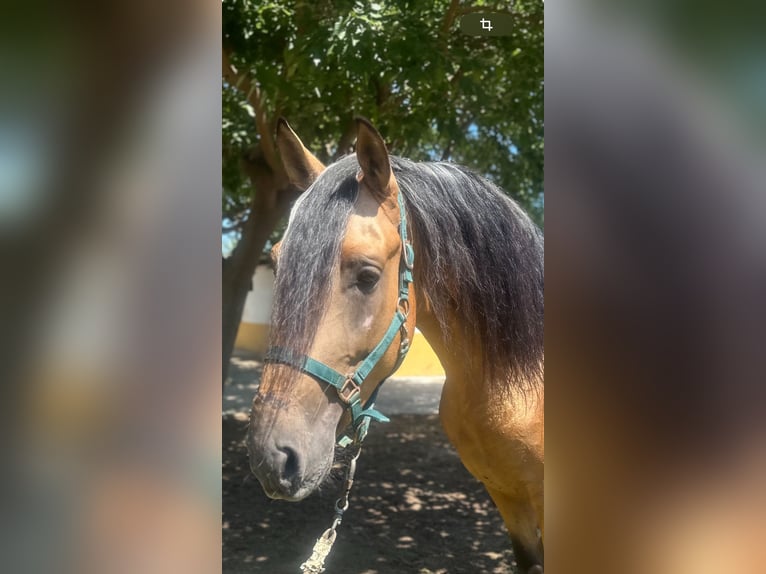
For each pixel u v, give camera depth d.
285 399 1.18
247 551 3.07
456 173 1.57
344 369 1.23
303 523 3.47
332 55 2.62
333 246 1.23
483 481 1.73
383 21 2.68
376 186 1.33
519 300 1.56
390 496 3.93
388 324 1.30
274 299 1.23
